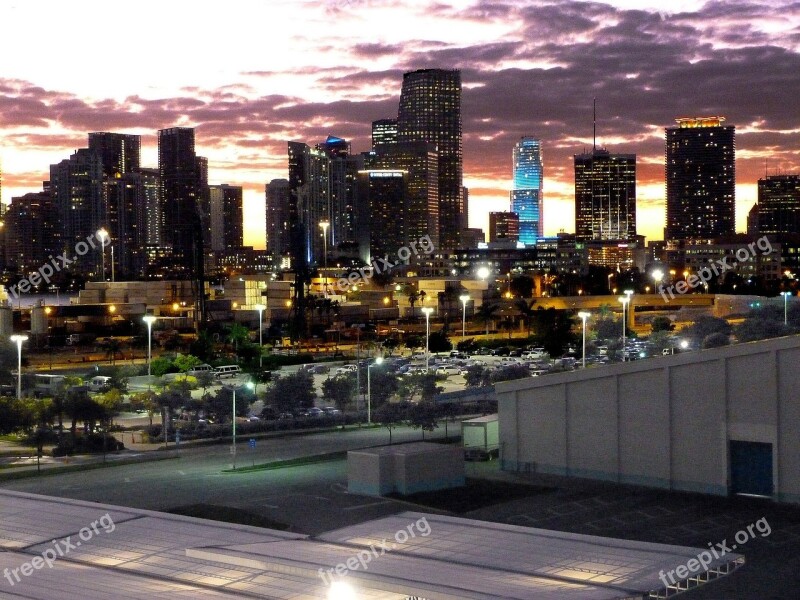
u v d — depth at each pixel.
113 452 128.88
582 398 106.94
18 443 138.50
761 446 95.62
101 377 185.62
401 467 98.88
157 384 176.00
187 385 163.00
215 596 54.88
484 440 120.38
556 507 93.31
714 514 89.12
